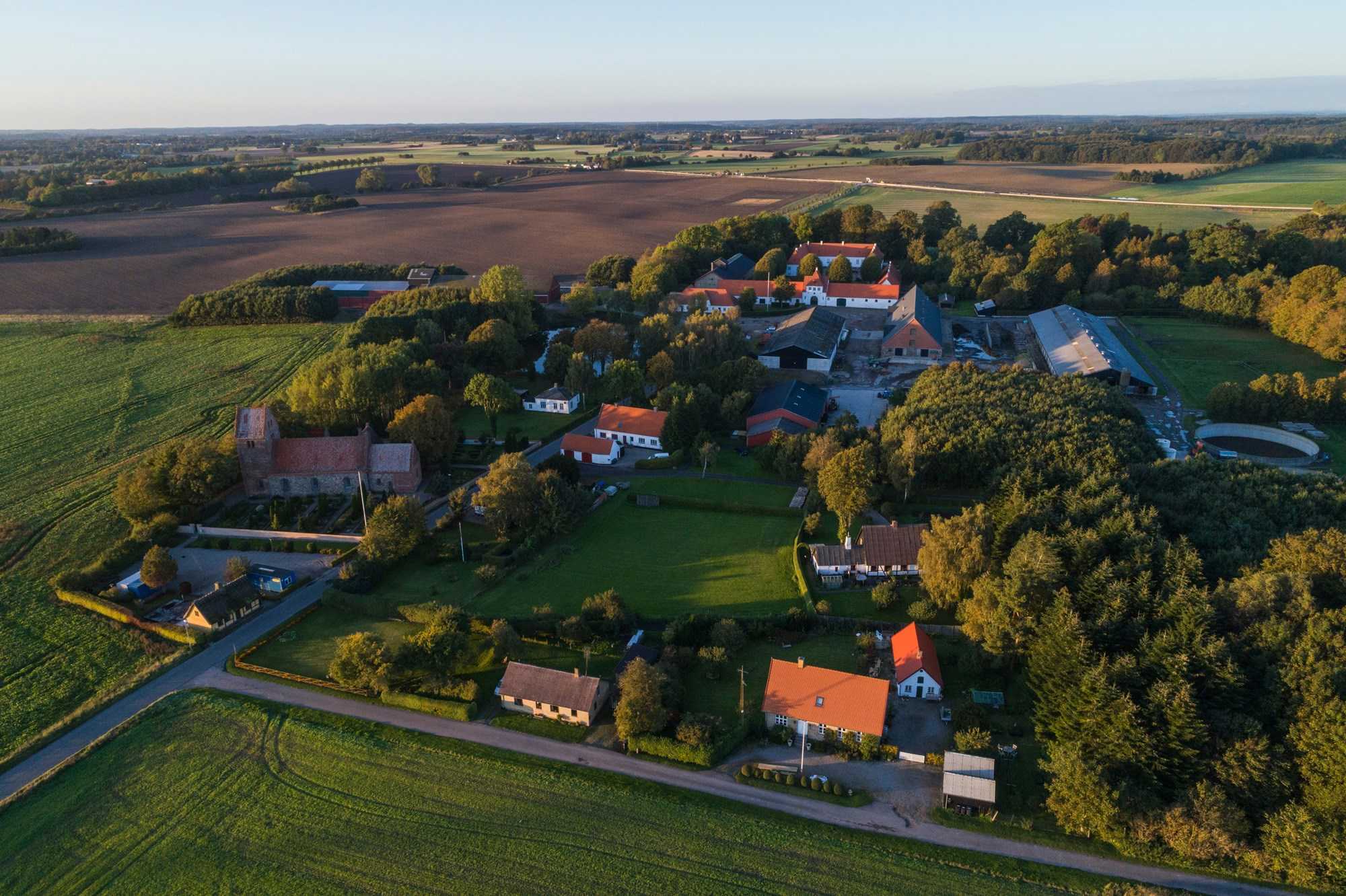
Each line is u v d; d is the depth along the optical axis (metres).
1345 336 160.62
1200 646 66.38
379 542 99.12
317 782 68.00
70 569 102.00
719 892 57.47
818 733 74.00
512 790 67.06
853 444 121.62
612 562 103.69
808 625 89.75
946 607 91.38
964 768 67.25
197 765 70.12
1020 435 112.75
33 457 132.12
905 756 70.94
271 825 63.50
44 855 61.25
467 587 97.75
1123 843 61.03
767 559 103.81
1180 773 61.66
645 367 165.12
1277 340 183.50
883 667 81.62
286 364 174.00
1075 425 113.75
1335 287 175.25
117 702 79.00
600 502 119.00
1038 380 135.75
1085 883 58.56
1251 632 67.62
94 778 68.62
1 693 80.38
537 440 139.25
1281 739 61.28
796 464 122.00
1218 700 64.12
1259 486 95.38
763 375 155.62
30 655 86.12
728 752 72.12
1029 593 78.12
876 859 60.41
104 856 61.00
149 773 69.19
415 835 62.38
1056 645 71.12
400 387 135.50
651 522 114.31
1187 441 134.75
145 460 115.56
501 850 61.00
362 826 63.31
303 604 95.06
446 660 79.06
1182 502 93.94
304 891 57.69
